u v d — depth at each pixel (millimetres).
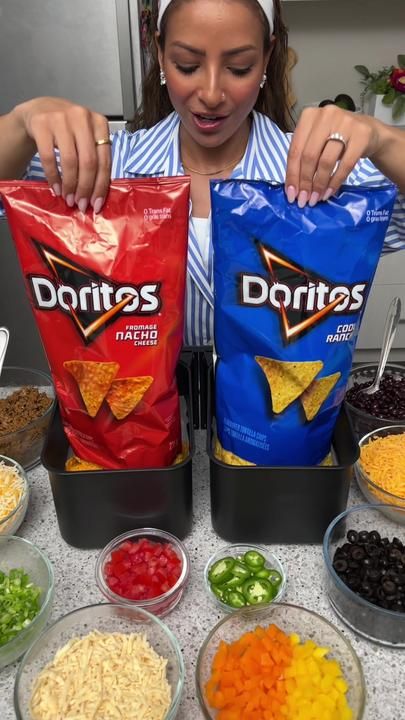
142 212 541
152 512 634
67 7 1600
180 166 1001
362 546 631
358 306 566
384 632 559
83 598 612
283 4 1960
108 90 1721
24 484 703
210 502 706
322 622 550
